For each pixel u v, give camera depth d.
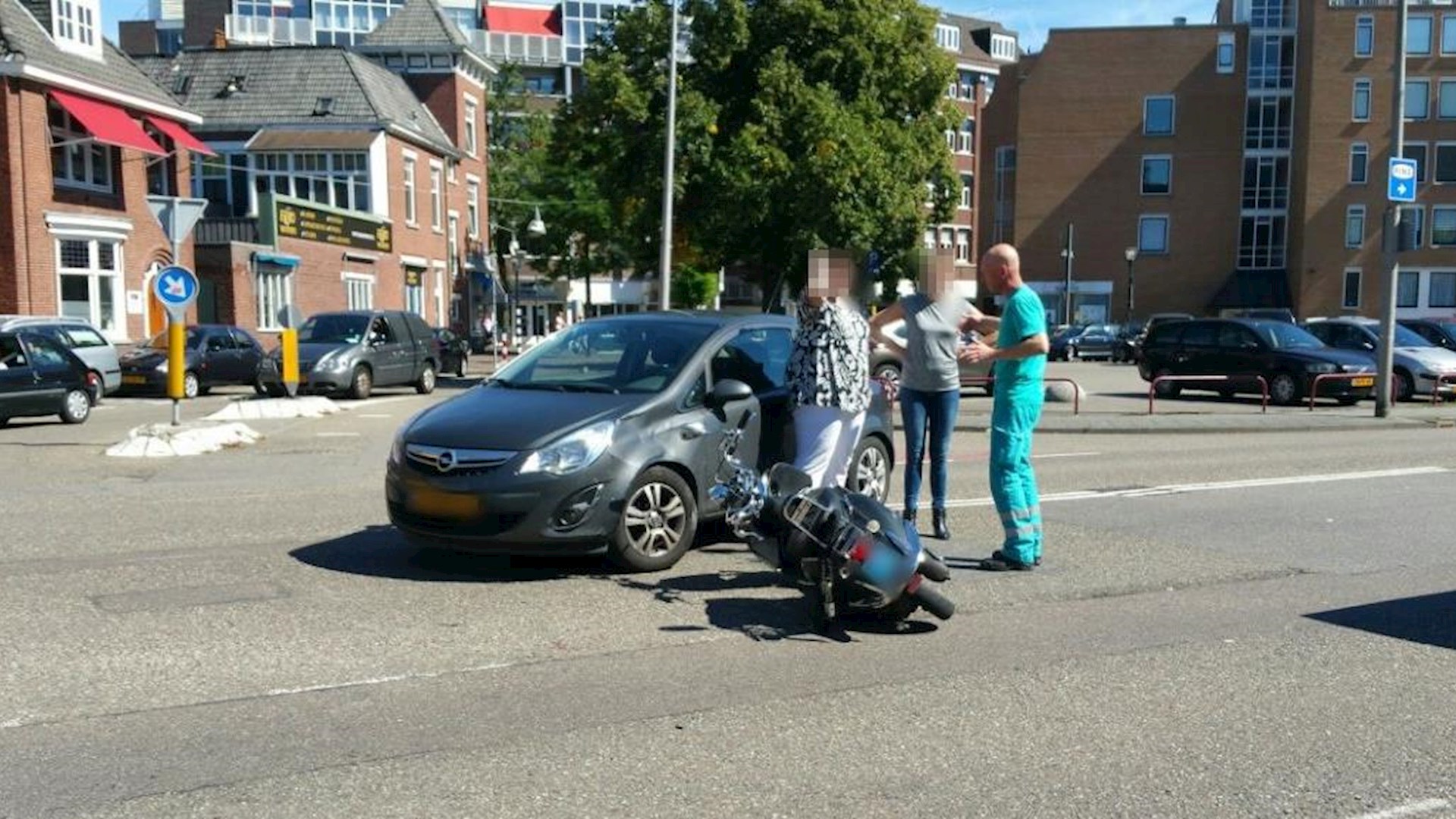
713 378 7.69
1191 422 17.61
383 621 6.10
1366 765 4.38
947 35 66.62
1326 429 17.70
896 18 28.17
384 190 39.34
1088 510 9.69
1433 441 15.77
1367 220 55.56
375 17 80.00
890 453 9.09
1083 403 23.02
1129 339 47.16
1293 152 58.84
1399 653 5.79
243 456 13.41
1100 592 6.95
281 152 38.59
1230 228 59.81
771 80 26.47
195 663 5.39
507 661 5.50
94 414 20.05
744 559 7.62
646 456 7.04
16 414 16.84
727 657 5.61
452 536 6.79
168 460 13.03
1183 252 60.31
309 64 40.00
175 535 8.27
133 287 28.47
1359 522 9.24
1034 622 6.29
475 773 4.22
